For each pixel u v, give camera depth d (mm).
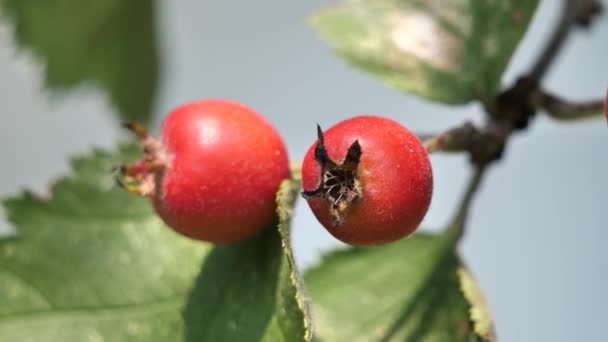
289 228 99
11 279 115
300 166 100
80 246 117
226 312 104
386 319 116
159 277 113
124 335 111
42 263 116
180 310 109
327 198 88
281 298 98
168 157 97
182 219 97
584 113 118
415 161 89
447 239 118
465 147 115
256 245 104
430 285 117
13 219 118
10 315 113
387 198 88
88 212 119
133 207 119
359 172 88
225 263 107
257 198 98
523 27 118
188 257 113
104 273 115
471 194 118
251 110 101
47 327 113
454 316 114
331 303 118
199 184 96
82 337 111
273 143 99
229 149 96
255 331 100
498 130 117
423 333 114
